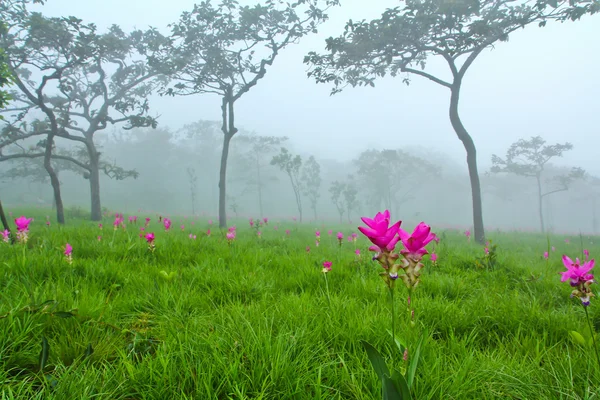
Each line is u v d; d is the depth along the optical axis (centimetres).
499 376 236
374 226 177
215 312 344
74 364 227
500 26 1734
